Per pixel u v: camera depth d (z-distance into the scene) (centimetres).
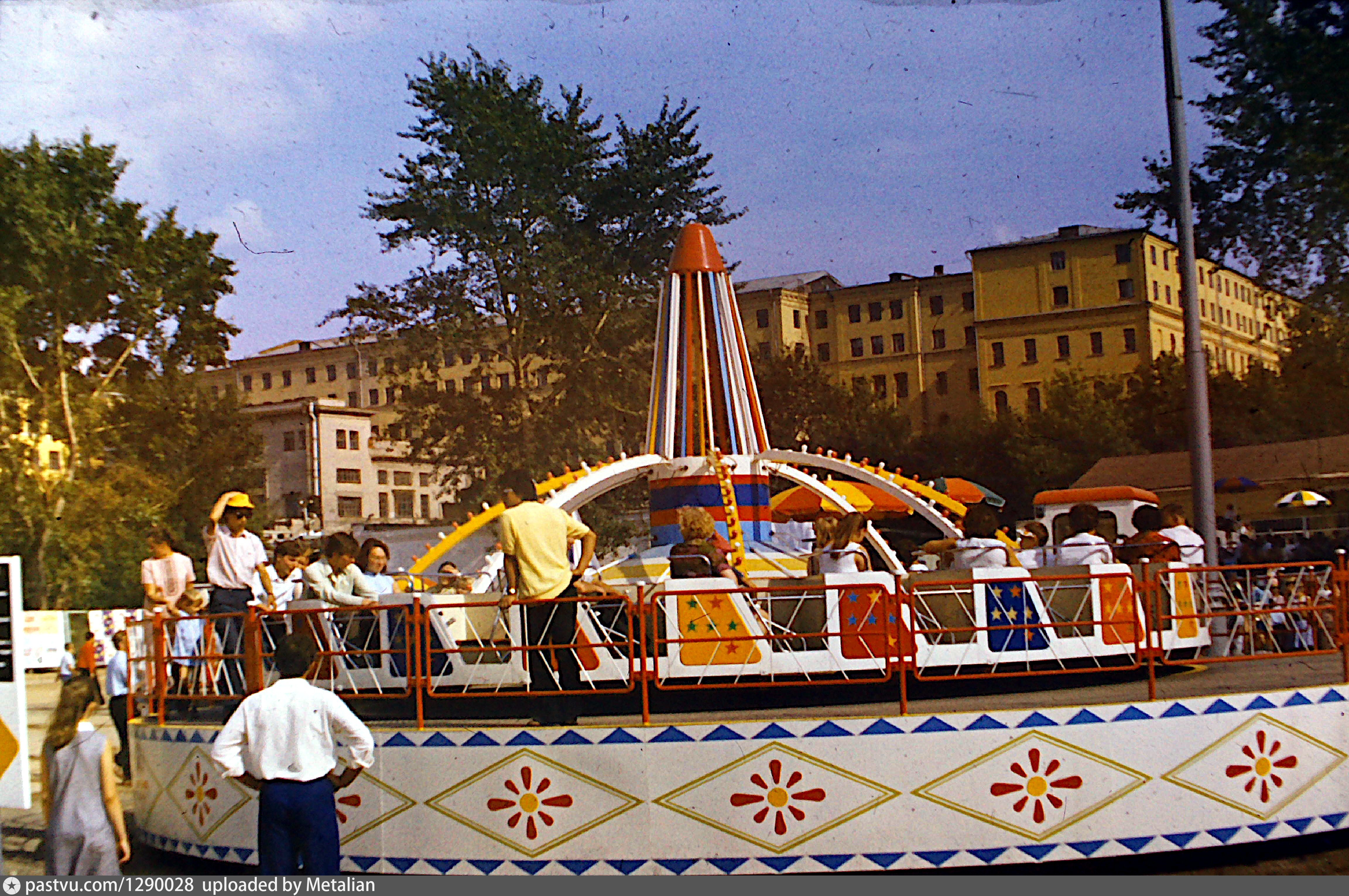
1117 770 773
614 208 3741
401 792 794
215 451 4706
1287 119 2191
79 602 4056
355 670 883
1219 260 2708
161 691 924
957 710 775
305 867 627
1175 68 1179
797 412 4762
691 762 760
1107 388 4644
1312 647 963
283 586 1191
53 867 662
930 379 5822
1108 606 898
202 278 4175
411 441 3806
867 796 754
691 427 1214
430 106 3622
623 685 858
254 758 626
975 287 5659
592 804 767
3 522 3856
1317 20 1986
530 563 799
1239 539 2031
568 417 3697
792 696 897
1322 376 2962
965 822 755
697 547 892
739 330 1243
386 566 1096
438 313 3678
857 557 938
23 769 691
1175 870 790
